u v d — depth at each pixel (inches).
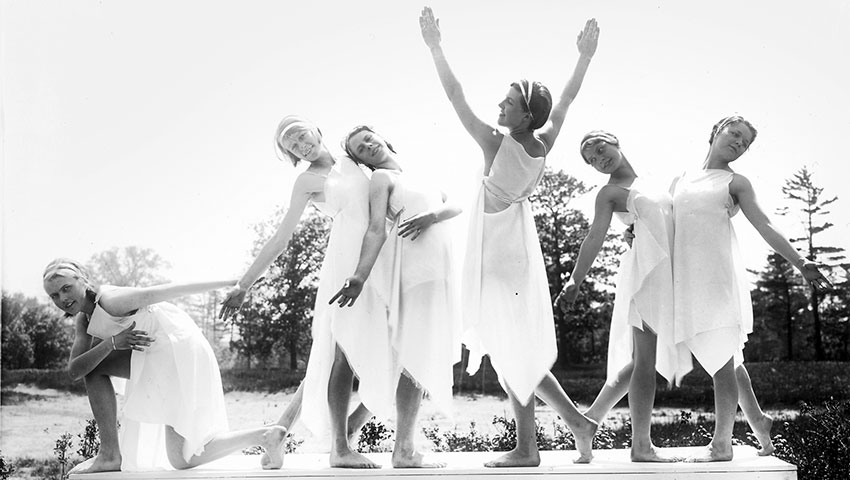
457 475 157.3
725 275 171.2
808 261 168.2
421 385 163.0
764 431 178.4
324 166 175.5
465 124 171.6
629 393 170.4
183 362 167.9
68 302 166.1
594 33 178.2
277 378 302.2
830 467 252.2
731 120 177.3
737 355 178.2
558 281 292.5
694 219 172.7
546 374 167.2
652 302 169.5
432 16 174.9
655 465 161.6
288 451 268.5
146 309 169.5
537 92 168.6
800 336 290.5
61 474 275.7
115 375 169.2
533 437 163.6
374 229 163.3
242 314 306.7
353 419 174.9
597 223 172.2
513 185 169.2
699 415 274.5
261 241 281.0
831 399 277.7
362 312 165.3
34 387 283.9
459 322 172.7
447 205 169.0
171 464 168.7
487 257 168.9
